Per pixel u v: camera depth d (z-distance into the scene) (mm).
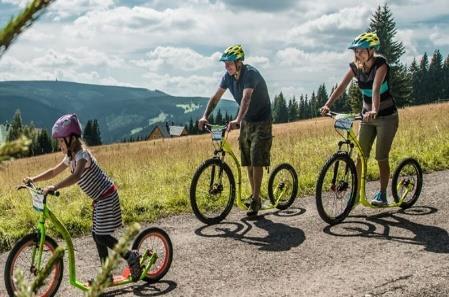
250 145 7035
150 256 4879
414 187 7168
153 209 7715
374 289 4555
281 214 7254
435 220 6562
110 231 4629
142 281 5059
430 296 4375
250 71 6781
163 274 5051
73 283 4641
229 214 7379
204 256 5660
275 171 7387
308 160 11289
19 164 21625
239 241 6121
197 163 12758
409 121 19812
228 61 6715
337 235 6164
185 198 7965
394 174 6996
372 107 6348
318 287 4680
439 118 20406
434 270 4938
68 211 7539
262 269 5211
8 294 4332
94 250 6137
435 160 10148
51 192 4289
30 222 7121
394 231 6215
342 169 6676
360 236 6090
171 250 5090
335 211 6691
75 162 4363
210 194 6945
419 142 12672
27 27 879
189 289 4824
